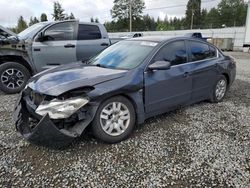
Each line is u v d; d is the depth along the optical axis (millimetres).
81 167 2693
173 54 3945
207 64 4496
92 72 3381
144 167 2707
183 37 4262
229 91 6094
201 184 2439
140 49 3869
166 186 2410
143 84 3422
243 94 5836
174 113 4355
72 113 2814
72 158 2859
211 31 32969
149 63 3561
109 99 3121
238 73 9125
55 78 3219
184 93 4105
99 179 2500
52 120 2799
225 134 3543
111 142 3197
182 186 2414
